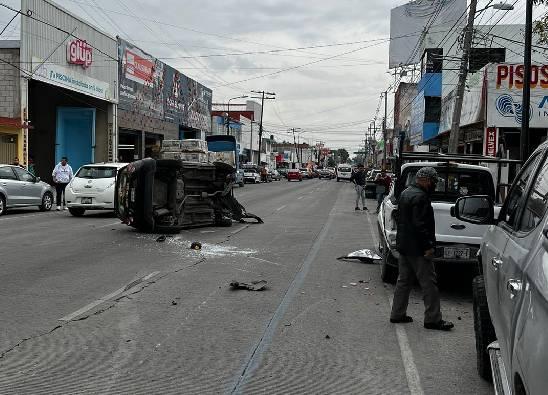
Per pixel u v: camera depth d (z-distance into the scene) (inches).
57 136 1355.8
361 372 211.9
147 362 216.5
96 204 745.6
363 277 394.6
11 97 1020.5
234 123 3036.4
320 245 544.4
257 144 3890.3
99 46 1332.4
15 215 771.4
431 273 270.1
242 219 746.8
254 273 397.7
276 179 3203.7
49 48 1107.3
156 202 607.5
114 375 203.0
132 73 1533.0
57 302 301.3
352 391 193.6
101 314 280.8
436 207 344.5
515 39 1628.9
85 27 1258.0
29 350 226.4
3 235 553.3
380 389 195.9
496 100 871.1
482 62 1612.9
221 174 693.9
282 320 279.9
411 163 390.3
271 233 633.6
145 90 1627.7
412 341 251.0
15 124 1000.2
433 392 193.9
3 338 240.1
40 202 829.2
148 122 1658.5
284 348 237.3
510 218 177.6
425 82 1658.5
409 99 2116.1
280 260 455.2
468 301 336.8
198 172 652.1
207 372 208.1
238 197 1332.4
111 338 244.2
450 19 1752.0
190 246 511.2
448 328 268.5
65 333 249.1
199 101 2192.4
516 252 143.7
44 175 1360.7
